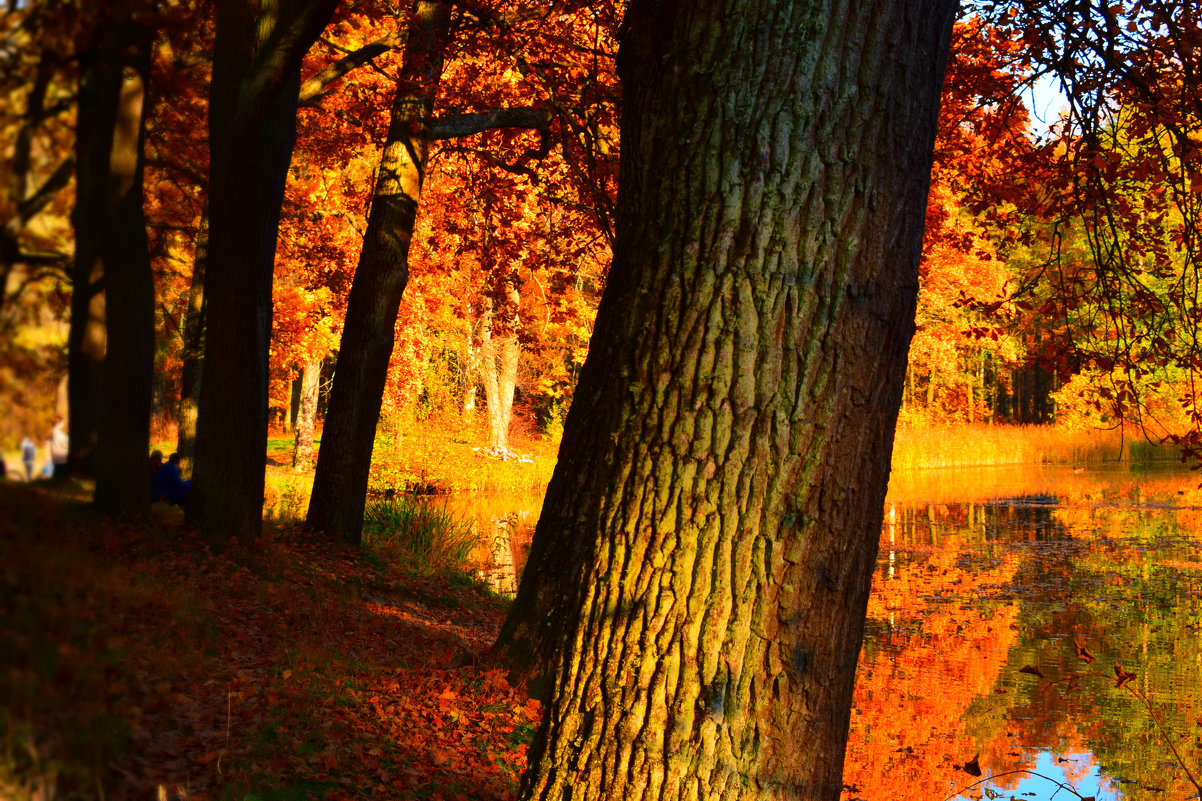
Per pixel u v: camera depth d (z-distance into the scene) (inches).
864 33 103.0
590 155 393.1
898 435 1385.3
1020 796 244.2
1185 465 1307.8
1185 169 258.5
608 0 377.4
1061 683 345.1
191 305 460.4
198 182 253.1
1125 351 301.9
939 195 700.7
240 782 135.9
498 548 665.6
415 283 826.2
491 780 179.3
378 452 969.5
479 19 389.1
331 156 557.6
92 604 106.4
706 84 105.0
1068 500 940.6
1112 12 258.2
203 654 187.2
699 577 98.6
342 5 425.4
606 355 110.6
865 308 101.7
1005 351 1309.1
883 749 279.3
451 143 507.2
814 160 101.0
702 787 96.6
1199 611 458.6
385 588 362.6
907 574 571.5
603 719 99.7
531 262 562.9
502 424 1266.0
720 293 100.4
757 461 98.9
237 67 305.6
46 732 88.0
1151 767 263.4
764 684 98.0
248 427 323.3
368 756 168.7
